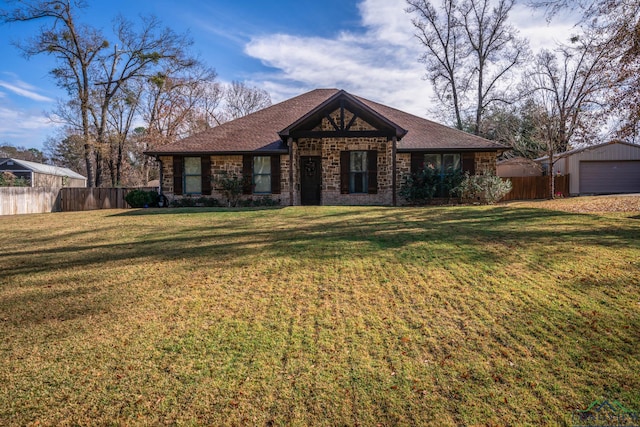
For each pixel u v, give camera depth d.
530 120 24.66
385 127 16.56
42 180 38.69
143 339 3.70
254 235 8.57
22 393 2.90
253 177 17.41
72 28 26.06
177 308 4.46
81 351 3.50
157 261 6.51
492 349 3.39
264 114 20.33
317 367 3.18
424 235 8.02
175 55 29.50
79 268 6.19
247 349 3.48
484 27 29.12
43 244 8.26
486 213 11.27
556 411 2.59
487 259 6.02
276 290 4.99
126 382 3.01
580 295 4.47
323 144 17.05
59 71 26.50
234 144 17.53
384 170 17.05
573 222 9.01
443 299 4.53
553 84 23.61
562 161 25.23
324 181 17.05
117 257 6.88
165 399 2.80
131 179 40.69
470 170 17.20
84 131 27.38
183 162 17.47
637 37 11.41
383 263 6.01
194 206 17.20
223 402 2.76
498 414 2.58
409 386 2.90
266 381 3.00
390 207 13.98
